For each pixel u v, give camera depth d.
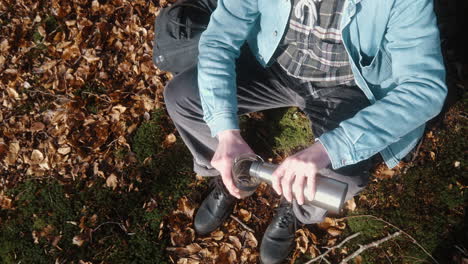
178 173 2.29
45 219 2.19
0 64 2.52
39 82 2.48
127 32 2.60
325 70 1.65
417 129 1.66
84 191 2.24
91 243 2.13
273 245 2.04
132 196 2.23
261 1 1.54
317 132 1.76
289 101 1.87
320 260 2.10
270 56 1.69
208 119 1.53
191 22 1.97
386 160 1.72
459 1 2.48
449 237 2.13
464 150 2.30
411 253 2.10
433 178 2.25
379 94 1.68
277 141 2.36
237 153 1.45
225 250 2.10
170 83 1.79
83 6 2.66
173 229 2.16
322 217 1.83
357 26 1.45
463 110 2.38
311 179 1.26
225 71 1.56
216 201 2.09
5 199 2.21
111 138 2.34
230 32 1.59
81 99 2.42
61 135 2.33
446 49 2.46
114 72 2.52
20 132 2.35
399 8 1.36
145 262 2.11
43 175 2.26
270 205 2.23
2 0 2.66
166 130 2.38
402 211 2.20
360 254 2.11
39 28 2.60
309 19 1.49
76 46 2.54
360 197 2.24
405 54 1.40
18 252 2.13
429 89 1.36
